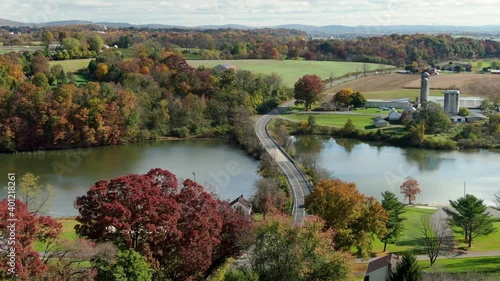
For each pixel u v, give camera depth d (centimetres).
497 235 9312
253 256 6375
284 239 6259
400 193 12169
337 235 7862
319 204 8212
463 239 9094
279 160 14312
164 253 6312
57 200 11094
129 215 6122
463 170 14638
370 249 8212
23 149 16838
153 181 6931
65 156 16200
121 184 6431
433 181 13462
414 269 5819
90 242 6031
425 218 9844
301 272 6038
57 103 16975
